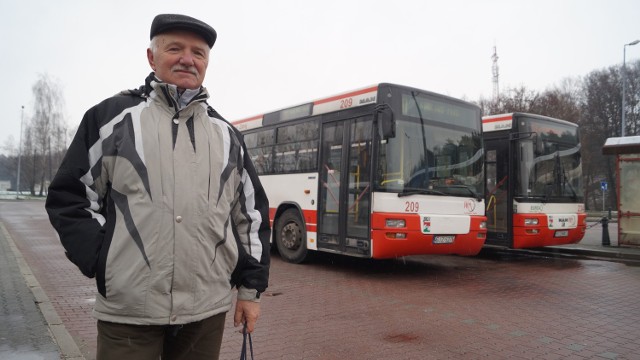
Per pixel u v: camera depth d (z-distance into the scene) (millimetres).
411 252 8039
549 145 10867
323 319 5754
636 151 11961
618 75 43094
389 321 5676
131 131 1961
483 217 8938
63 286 7574
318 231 9281
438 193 8328
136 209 1901
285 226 10242
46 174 56875
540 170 10602
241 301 2307
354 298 6879
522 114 10586
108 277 1877
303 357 4457
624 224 12414
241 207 2348
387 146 7961
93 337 4957
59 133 57219
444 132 8688
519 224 10312
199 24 2129
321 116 9547
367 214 8148
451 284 7953
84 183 1954
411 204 8016
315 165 9539
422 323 5586
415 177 8156
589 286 7797
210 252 2035
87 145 1974
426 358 4441
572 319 5770
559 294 7164
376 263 10305
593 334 5172
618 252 11188
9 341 4543
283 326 5457
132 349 1922
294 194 10047
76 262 1896
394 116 7793
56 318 5363
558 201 10797
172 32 2121
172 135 2008
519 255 12086
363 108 8516
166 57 2104
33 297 6320
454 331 5273
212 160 2090
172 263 1915
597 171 42938
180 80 2096
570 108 33625
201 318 2012
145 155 1938
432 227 8109
